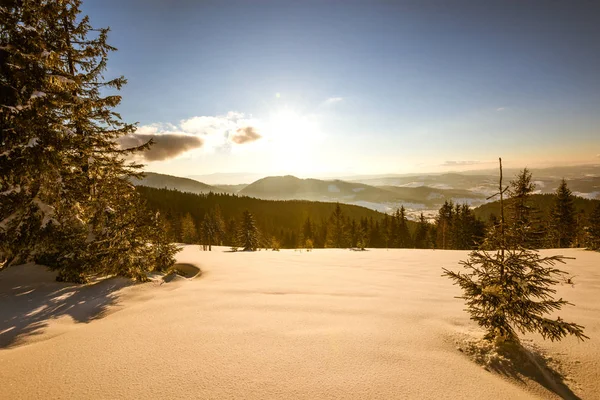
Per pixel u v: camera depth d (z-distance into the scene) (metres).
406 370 3.09
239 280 8.49
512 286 3.90
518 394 2.85
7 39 7.94
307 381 2.81
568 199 38.44
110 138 11.80
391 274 10.96
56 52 8.74
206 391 2.62
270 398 2.53
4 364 3.17
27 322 4.93
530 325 3.78
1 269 8.18
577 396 3.09
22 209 8.23
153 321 4.57
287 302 5.80
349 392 2.65
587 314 5.63
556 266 12.65
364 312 5.21
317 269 12.18
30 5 8.59
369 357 3.36
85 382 2.79
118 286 7.08
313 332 4.12
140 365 3.11
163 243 10.12
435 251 27.88
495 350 3.71
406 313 5.18
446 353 3.58
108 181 10.34
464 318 4.96
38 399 2.54
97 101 10.56
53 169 8.25
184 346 3.59
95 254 7.72
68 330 4.60
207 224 75.31
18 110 7.57
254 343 3.70
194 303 5.68
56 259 7.98
